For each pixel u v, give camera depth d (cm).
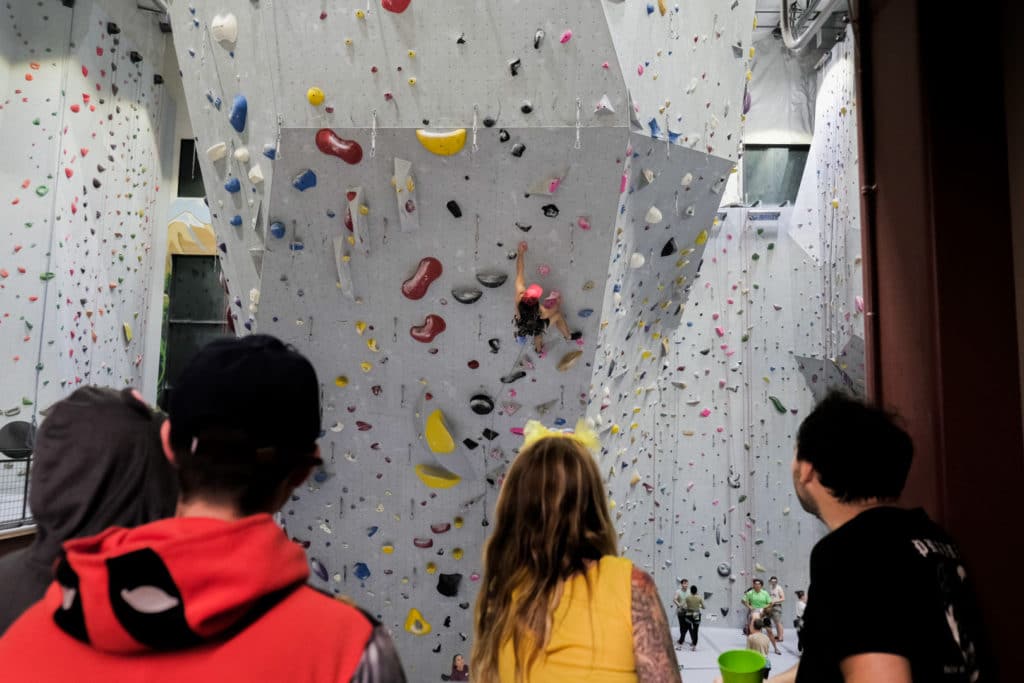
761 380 946
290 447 85
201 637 72
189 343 975
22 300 685
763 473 938
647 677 137
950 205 249
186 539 73
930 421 248
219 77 329
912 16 261
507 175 322
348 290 362
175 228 962
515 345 374
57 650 76
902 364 271
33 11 734
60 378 701
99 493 110
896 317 275
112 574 71
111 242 811
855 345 808
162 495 115
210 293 980
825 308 880
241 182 350
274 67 315
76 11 745
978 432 241
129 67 853
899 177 272
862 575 142
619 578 144
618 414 462
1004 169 249
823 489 158
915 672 138
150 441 116
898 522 150
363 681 77
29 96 716
